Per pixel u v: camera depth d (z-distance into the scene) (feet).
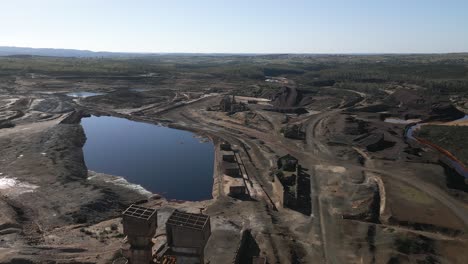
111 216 169.89
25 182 196.95
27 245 129.39
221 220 151.74
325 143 284.00
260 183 208.13
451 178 216.95
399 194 186.91
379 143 278.87
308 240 145.18
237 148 273.33
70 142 281.54
